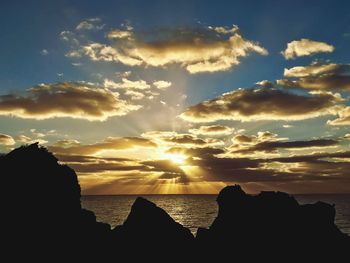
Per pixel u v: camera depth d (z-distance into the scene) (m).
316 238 32.00
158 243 31.48
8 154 31.14
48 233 28.16
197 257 31.50
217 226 34.25
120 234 32.19
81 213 32.25
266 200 34.50
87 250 29.03
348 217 151.50
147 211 33.50
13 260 25.11
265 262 30.58
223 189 36.22
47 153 32.88
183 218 150.25
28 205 28.45
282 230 32.38
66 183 31.86
